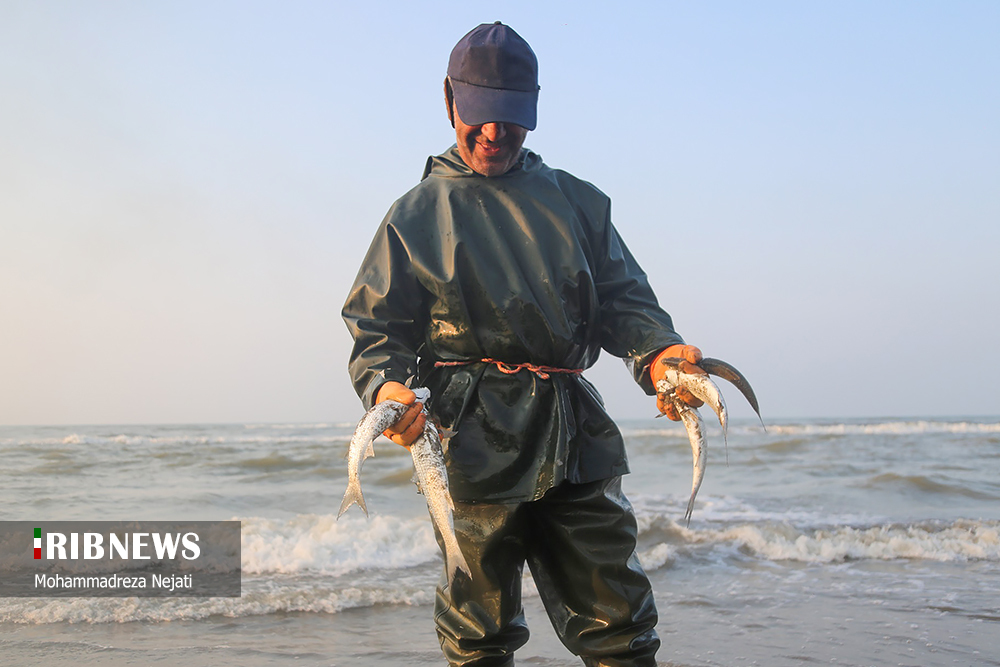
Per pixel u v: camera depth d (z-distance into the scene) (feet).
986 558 23.22
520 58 7.65
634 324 8.04
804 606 17.53
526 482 7.55
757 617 16.55
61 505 32.83
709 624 16.01
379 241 7.91
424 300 7.94
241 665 13.58
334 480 43.21
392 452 55.52
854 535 25.44
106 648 14.51
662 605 17.72
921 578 20.57
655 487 40.16
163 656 14.05
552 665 13.48
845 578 20.59
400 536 24.80
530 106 7.70
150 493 36.88
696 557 23.15
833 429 98.17
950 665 13.26
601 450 7.88
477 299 7.68
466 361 7.86
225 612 17.01
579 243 7.97
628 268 8.59
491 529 7.61
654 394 7.94
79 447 67.67
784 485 39.99
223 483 41.93
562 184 8.31
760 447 63.21
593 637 7.73
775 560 22.95
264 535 25.40
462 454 7.59
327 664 13.64
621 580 7.72
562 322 7.73
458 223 7.77
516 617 7.84
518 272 7.68
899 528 27.37
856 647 14.35
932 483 38.19
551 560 8.01
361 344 7.58
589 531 7.77
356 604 17.75
